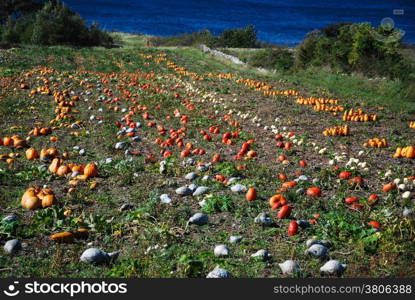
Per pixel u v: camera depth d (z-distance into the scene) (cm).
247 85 2362
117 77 2509
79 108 1658
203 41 5553
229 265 518
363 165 963
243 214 672
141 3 19375
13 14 6894
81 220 628
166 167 899
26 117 1475
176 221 641
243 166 931
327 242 569
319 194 763
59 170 875
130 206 698
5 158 986
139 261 514
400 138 1323
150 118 1518
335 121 1563
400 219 642
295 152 1119
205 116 1560
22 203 697
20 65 2755
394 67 2850
